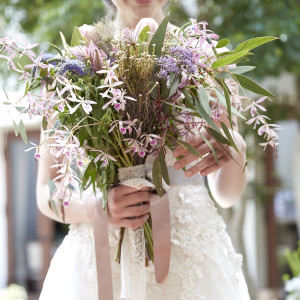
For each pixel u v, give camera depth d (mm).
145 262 2045
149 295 2070
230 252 2186
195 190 2166
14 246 9047
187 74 1874
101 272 2002
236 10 5816
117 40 1930
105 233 1994
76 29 2006
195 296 2059
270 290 7711
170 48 1916
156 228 1981
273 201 7645
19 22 5777
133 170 1953
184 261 2078
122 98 1781
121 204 1956
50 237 8914
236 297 2127
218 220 2195
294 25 5789
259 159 7066
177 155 1993
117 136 1903
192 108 1911
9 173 8984
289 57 5902
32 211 9000
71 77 1888
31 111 1873
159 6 2270
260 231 7719
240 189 2262
